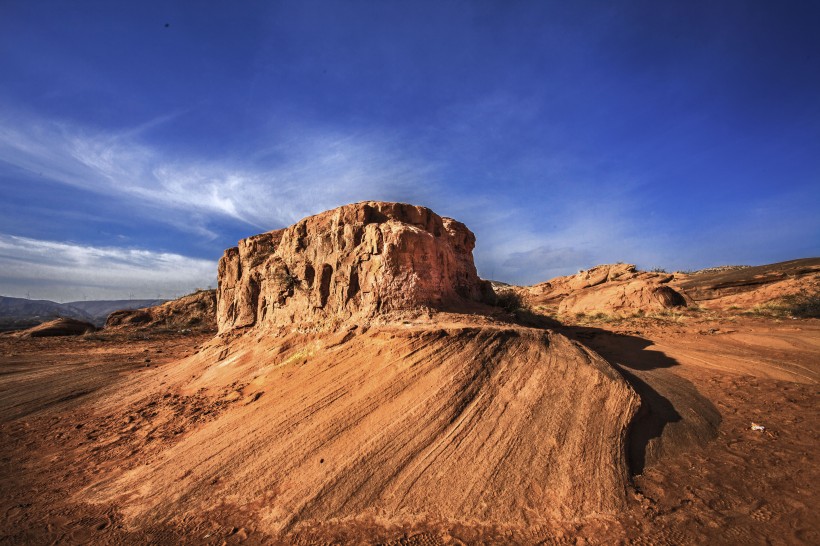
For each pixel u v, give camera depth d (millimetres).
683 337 16578
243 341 12688
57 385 13477
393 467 5930
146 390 12164
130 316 40312
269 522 5180
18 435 9344
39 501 6145
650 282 30297
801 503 5090
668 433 7137
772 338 14898
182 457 7008
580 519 4953
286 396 8359
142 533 5168
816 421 7645
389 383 7766
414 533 4836
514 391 7402
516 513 5070
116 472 6922
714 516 4938
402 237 10484
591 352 9227
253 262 14273
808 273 31188
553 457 5930
